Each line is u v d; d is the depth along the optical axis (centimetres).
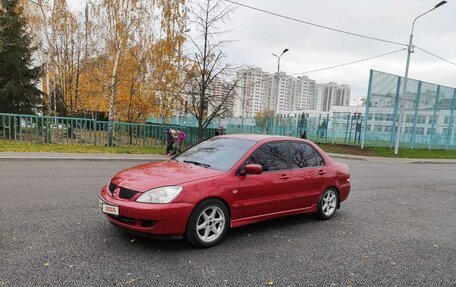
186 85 1998
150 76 2158
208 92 1911
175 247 443
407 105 2847
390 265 431
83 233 470
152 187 420
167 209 409
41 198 645
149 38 2141
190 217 430
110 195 443
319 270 401
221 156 524
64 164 1155
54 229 479
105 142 1686
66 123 1605
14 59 2125
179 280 351
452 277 405
